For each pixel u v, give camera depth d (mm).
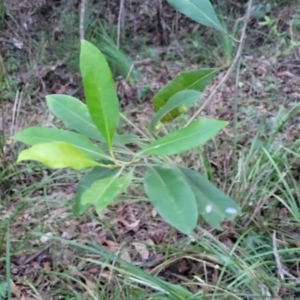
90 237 1543
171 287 1181
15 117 2297
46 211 1680
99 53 642
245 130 2051
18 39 3066
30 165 1908
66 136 701
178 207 631
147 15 3320
